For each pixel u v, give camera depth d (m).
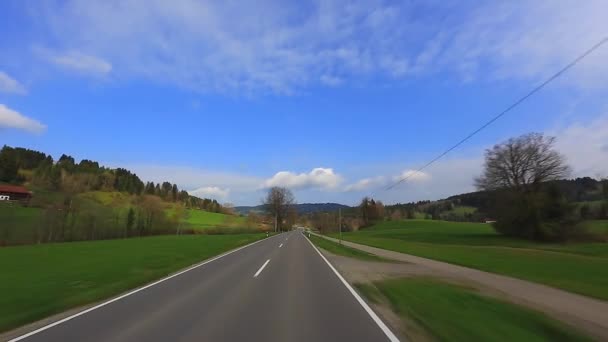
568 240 57.59
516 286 13.97
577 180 76.12
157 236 66.94
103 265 19.44
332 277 15.72
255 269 18.45
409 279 15.37
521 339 6.85
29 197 63.84
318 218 138.50
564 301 11.22
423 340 6.73
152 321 8.09
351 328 7.56
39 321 8.21
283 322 8.03
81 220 56.75
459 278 16.06
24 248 33.94
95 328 7.52
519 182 62.06
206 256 26.03
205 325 7.76
